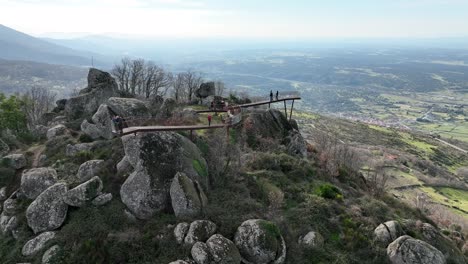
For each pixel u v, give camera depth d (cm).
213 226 2811
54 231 3045
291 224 3238
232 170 3794
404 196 8981
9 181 3922
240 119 4953
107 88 5772
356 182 4978
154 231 2830
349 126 19262
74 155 3959
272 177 3950
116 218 3000
